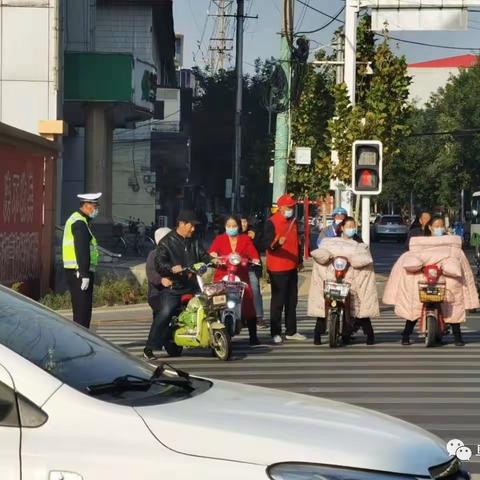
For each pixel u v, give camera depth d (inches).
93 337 521.0
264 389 519.5
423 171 7672.2
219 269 1460.4
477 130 6067.9
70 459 390.9
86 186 3395.7
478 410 1012.5
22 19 2586.1
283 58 2375.7
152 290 1384.1
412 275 1485.0
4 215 1909.4
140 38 4884.4
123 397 437.4
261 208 6737.2
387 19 2096.5
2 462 390.9
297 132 3853.3
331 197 3609.7
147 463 392.2
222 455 397.7
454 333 1513.3
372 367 1294.3
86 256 1306.6
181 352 1422.2
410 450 428.8
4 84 2593.5
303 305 2230.6
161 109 5290.4
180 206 7529.5
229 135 7578.7
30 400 402.0
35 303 536.1
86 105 3368.6
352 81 2284.7
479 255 2714.1
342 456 404.8
